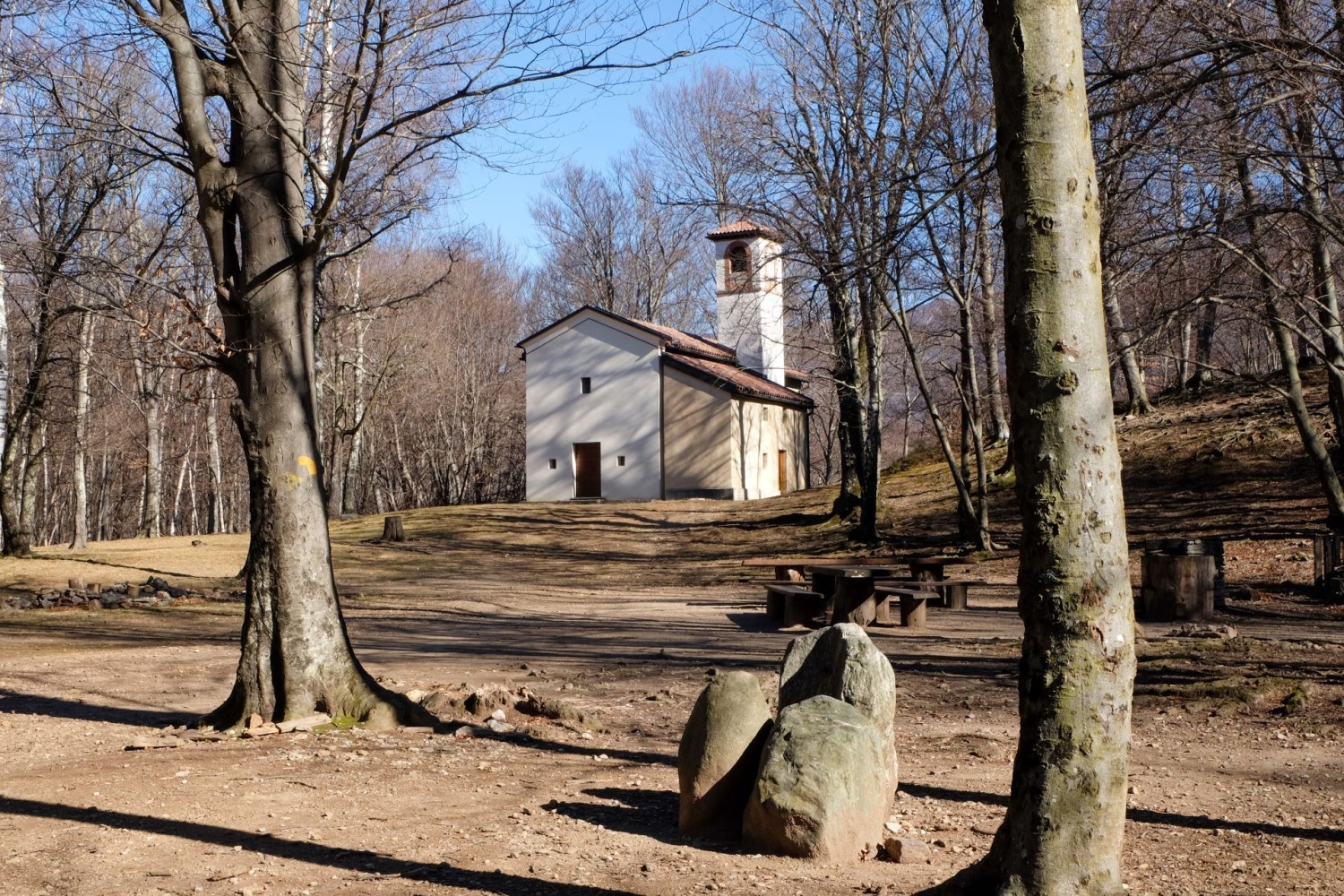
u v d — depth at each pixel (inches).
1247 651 489.7
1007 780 305.3
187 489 2989.7
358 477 2785.4
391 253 1868.8
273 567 378.6
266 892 204.5
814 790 227.6
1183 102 404.8
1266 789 287.9
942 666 513.7
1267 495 1007.0
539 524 1578.5
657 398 1852.9
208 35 381.1
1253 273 538.0
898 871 216.7
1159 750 338.0
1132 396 1418.6
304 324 382.3
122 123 413.7
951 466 1068.5
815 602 708.0
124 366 1424.7
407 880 211.5
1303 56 381.4
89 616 800.9
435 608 844.6
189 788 286.2
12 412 1192.2
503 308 2721.5
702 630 695.1
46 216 870.4
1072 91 166.9
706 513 1622.8
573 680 494.3
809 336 1417.3
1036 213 164.7
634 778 309.1
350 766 316.8
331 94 421.7
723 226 2094.0
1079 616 161.2
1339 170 416.2
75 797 277.4
